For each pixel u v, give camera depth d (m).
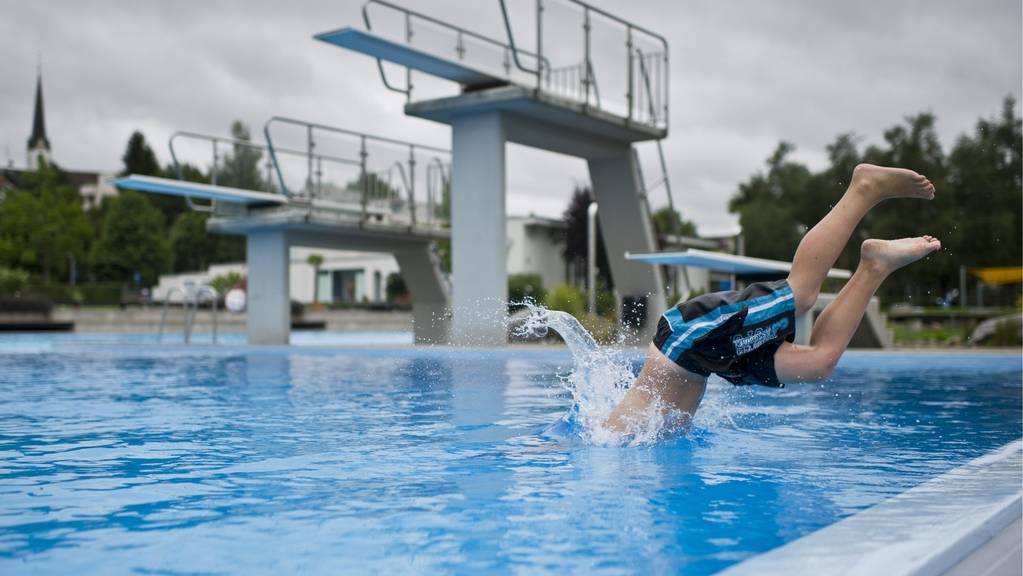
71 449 3.43
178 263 75.75
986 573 1.61
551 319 4.67
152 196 83.25
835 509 2.23
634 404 3.48
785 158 63.59
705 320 3.29
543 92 11.94
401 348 12.01
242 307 15.88
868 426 4.14
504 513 2.18
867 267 3.35
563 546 1.84
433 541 1.89
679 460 3.05
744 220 55.47
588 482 2.61
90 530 2.03
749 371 3.33
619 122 13.36
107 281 67.94
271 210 15.28
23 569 1.70
